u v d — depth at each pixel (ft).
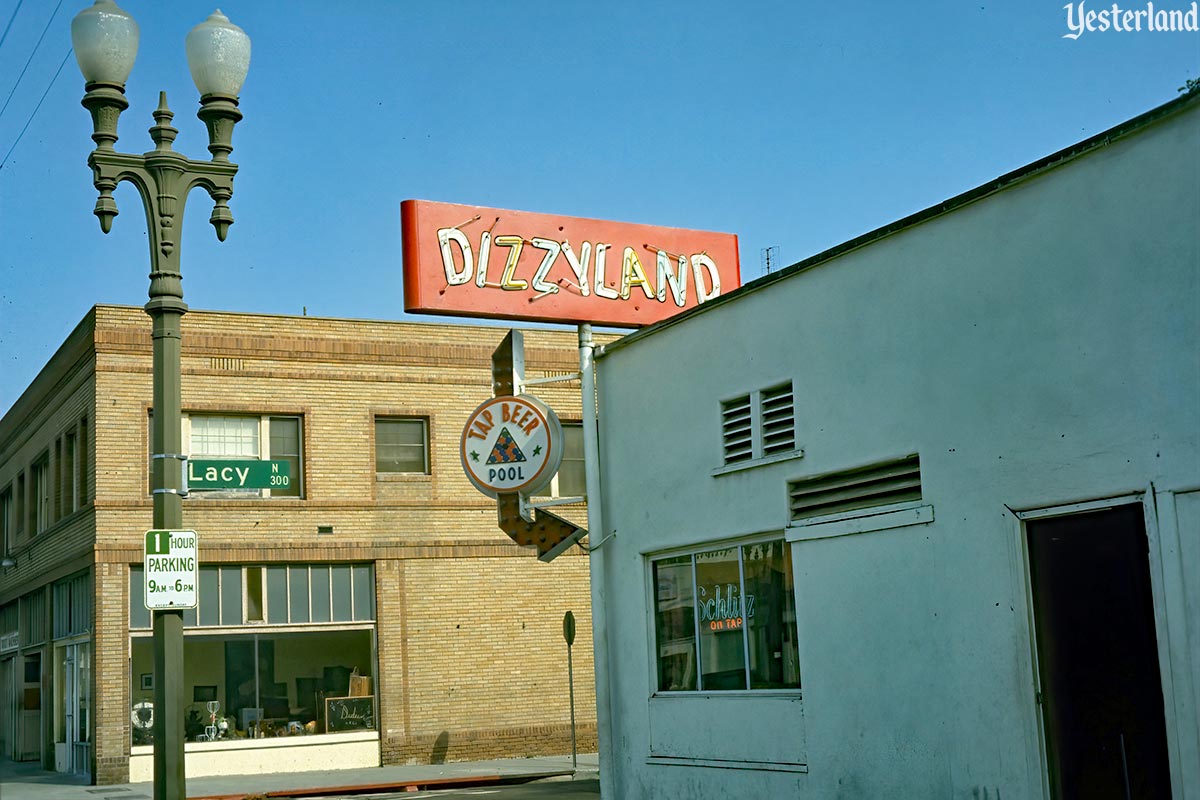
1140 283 29.25
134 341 85.46
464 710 90.84
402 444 92.53
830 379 38.27
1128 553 29.37
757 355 41.29
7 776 91.45
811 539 38.37
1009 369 32.42
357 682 89.20
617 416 47.70
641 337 46.65
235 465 84.74
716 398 42.96
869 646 36.09
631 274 50.03
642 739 45.11
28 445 105.60
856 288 37.50
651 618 45.52
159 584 34.06
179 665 34.14
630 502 46.60
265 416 88.58
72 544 88.94
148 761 82.48
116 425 84.33
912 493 35.60
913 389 35.27
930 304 34.91
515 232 48.19
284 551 87.66
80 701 88.43
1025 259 32.17
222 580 86.79
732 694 41.55
